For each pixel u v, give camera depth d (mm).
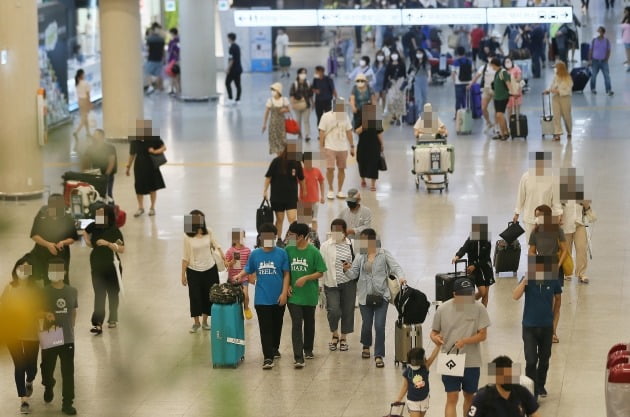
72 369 11602
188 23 39406
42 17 31406
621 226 20125
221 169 26781
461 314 10750
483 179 24750
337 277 13648
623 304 15539
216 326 12984
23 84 21875
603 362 13195
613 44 48688
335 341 13906
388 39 41781
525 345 11836
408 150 28859
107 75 30500
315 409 11820
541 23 40594
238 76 38781
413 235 19750
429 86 42062
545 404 11859
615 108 35125
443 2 38406
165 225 21031
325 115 22953
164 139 31484
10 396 12430
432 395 12336
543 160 16266
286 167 18219
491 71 31109
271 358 13195
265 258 13125
